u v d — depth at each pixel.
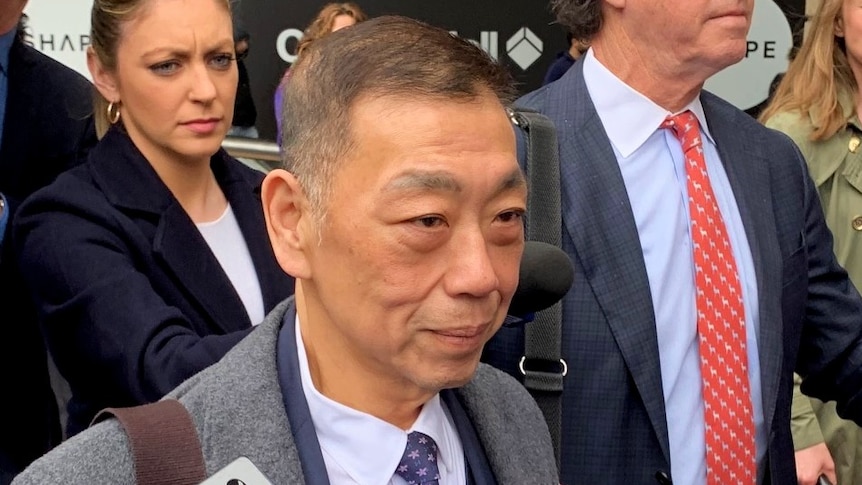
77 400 2.14
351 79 1.13
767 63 4.70
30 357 2.58
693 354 2.00
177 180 2.26
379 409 1.23
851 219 3.07
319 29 4.09
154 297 2.04
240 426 1.17
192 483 1.11
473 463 1.34
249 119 4.54
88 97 2.74
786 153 2.22
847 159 3.09
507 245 1.16
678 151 2.09
